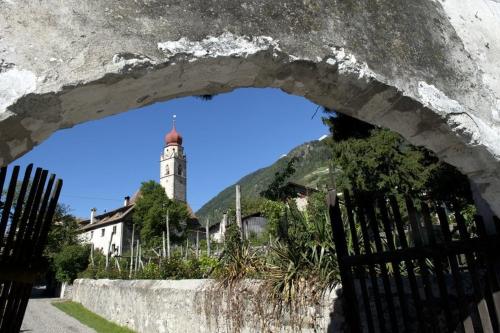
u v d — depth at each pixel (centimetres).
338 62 244
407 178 927
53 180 295
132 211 4381
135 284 1262
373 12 275
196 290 864
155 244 3469
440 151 299
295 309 574
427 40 294
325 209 624
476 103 296
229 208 1115
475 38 327
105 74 183
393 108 272
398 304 436
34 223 285
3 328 269
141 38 194
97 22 188
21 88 167
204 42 208
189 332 869
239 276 742
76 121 201
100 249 3659
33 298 2772
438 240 493
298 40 235
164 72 202
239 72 228
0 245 267
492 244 283
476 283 283
